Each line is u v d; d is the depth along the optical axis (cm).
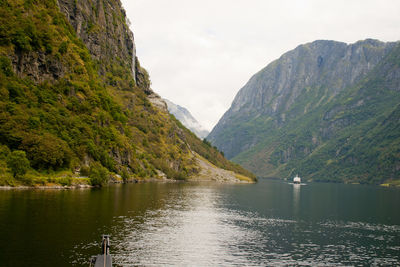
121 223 8025
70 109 17475
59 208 8831
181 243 6894
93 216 8375
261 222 9950
